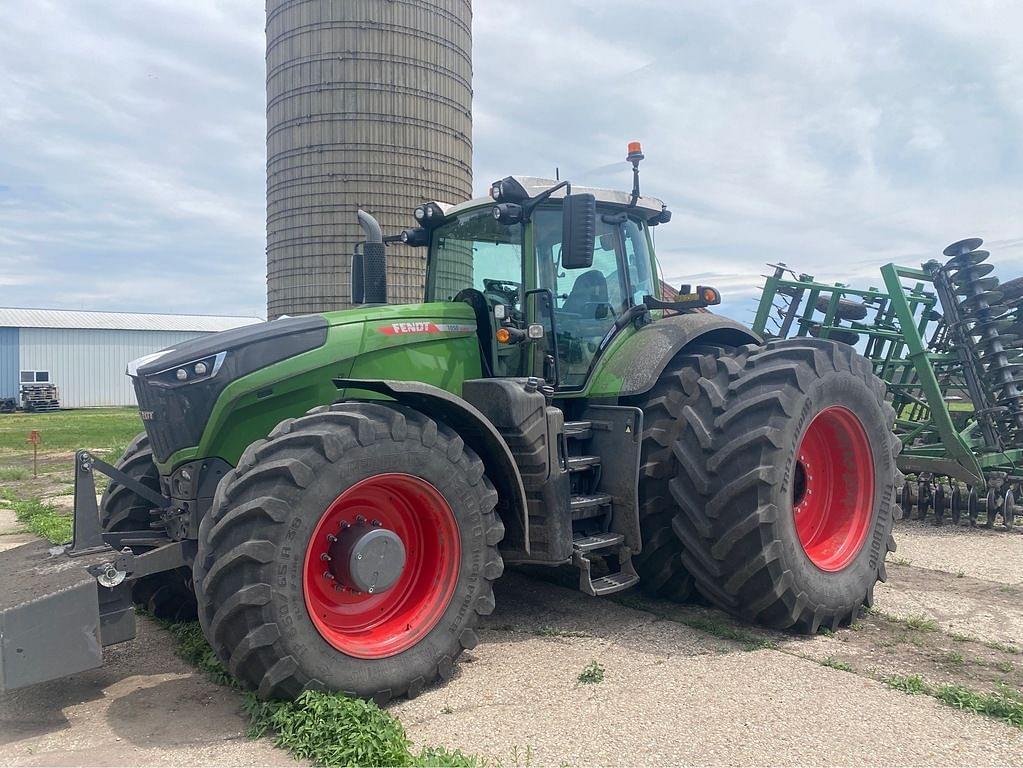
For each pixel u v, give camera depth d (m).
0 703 3.32
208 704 3.29
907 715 3.07
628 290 4.90
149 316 44.59
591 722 3.03
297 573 3.01
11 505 8.84
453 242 4.99
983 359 7.23
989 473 7.06
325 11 11.54
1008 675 3.50
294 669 2.99
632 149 4.84
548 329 4.44
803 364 4.26
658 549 4.46
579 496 4.31
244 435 3.68
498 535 3.65
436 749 2.75
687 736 2.90
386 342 4.05
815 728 2.96
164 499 3.73
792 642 3.98
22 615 2.87
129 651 3.98
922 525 7.04
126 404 41.38
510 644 3.96
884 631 4.14
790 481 4.05
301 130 11.77
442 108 12.18
